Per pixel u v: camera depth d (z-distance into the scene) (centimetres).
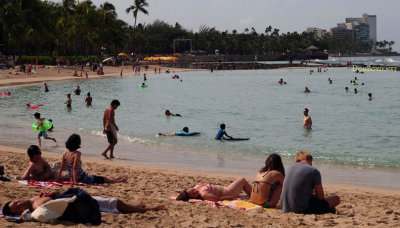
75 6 9400
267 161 782
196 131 2320
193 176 1203
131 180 1070
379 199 971
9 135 1997
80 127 2338
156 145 1856
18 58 8719
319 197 713
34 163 932
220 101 4178
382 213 771
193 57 16062
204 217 682
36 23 8225
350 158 1638
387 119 2911
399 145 1939
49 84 5888
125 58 13175
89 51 13175
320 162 1562
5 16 7712
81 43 11125
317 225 648
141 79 7606
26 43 9994
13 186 855
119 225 624
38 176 941
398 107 3631
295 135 2228
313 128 2497
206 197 806
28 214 620
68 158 936
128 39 13225
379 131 2373
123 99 4228
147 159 1546
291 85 6419
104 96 4500
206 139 2052
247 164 1505
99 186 945
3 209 635
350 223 665
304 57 19850
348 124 2673
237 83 6894
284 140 2070
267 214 710
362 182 1243
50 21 9056
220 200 811
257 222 666
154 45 18625
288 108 3609
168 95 4756
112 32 11250
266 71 11512
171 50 19362
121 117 2878
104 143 1862
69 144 935
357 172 1393
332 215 707
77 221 617
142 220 658
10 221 606
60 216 616
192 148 1809
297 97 4631
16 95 4353
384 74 9369
